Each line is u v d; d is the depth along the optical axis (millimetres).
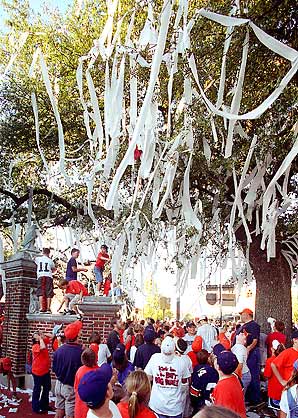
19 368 11547
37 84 15109
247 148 8445
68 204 16328
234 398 4188
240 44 7145
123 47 7652
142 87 8859
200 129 7914
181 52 7004
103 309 11000
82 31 15219
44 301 11617
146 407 3410
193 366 6914
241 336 7348
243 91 7941
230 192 11062
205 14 6434
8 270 12625
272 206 8242
